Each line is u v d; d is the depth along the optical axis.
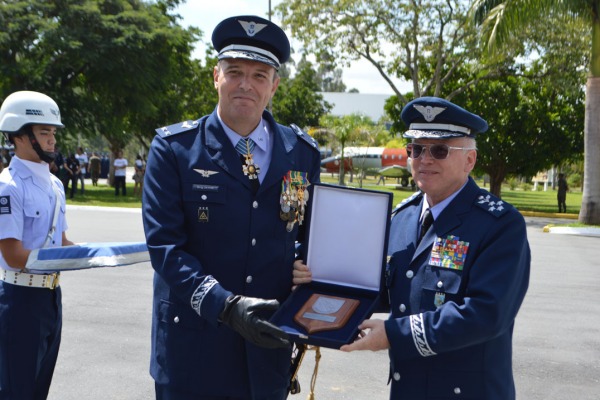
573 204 31.38
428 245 2.50
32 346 3.29
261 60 2.57
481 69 23.16
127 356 5.14
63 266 2.95
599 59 15.76
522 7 15.02
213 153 2.66
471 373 2.40
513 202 31.73
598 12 15.13
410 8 21.89
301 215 2.78
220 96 2.68
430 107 2.49
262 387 2.64
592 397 4.57
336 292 2.66
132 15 24.70
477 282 2.31
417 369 2.45
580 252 11.95
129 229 13.27
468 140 2.53
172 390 2.67
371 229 2.62
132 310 6.52
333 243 2.67
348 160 39.72
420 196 2.75
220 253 2.63
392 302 2.58
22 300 3.28
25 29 23.64
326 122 36.31
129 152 71.69
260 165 2.75
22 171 3.33
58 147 23.05
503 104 25.30
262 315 2.44
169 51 26.88
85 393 4.41
